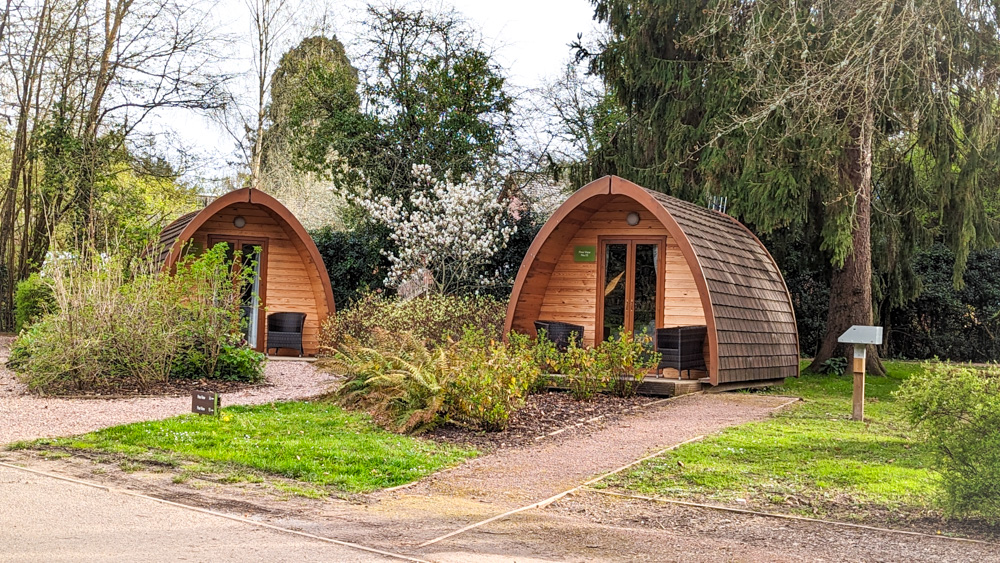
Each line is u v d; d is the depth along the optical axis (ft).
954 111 51.44
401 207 74.49
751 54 47.67
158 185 90.43
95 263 40.32
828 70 46.91
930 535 18.03
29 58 77.71
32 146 76.59
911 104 51.01
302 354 59.31
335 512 19.30
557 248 49.24
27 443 25.38
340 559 15.55
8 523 17.02
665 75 63.57
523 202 78.95
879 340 34.58
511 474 23.86
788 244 69.21
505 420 30.83
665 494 21.57
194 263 42.32
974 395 19.26
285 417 31.42
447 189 70.85
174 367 40.70
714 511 19.99
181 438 26.58
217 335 41.78
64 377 36.70
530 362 37.04
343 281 74.49
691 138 63.16
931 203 57.67
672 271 47.65
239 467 23.43
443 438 28.89
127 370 38.75
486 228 70.49
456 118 77.56
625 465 25.07
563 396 40.19
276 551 15.88
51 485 20.48
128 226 69.05
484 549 16.56
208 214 53.57
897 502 20.72
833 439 29.58
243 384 41.19
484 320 53.83
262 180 110.22
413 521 18.69
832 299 58.18
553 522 18.84
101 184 77.51
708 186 60.03
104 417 30.32
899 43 43.86
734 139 57.00
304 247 57.41
